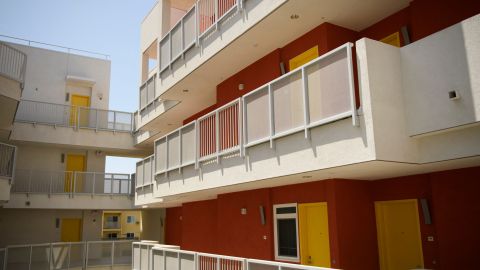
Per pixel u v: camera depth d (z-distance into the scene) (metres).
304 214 10.19
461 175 7.54
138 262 15.64
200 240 16.38
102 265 21.06
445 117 6.08
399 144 6.45
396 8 8.84
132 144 27.08
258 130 8.81
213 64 11.92
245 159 9.26
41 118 25.52
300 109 7.64
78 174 25.92
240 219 12.42
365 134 6.32
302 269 6.98
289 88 7.98
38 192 23.78
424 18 7.95
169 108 16.78
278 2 8.64
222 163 10.20
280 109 8.18
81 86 28.84
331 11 8.91
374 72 6.43
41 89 27.27
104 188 25.56
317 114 7.23
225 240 13.17
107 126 26.73
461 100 5.89
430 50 6.36
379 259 9.23
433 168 7.45
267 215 11.16
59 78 28.00
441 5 7.64
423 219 8.36
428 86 6.34
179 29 13.38
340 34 9.61
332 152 6.93
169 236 22.91
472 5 7.13
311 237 10.00
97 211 27.44
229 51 10.98
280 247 10.85
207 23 12.49
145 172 17.95
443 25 7.58
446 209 7.76
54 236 25.94
